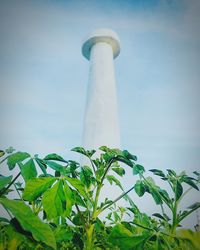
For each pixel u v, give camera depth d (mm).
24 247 782
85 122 7723
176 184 1116
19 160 860
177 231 943
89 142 7207
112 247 1008
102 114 7711
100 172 1101
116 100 8414
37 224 546
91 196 1054
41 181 745
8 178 747
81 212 1034
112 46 9180
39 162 888
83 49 9492
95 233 1062
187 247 859
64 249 1036
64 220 1054
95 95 8117
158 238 830
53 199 719
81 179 1053
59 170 885
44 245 789
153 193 1027
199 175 1194
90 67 8945
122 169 1182
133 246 793
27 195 714
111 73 8711
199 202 1091
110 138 7305
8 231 677
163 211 1125
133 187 1028
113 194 4016
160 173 1149
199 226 1041
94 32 8945
